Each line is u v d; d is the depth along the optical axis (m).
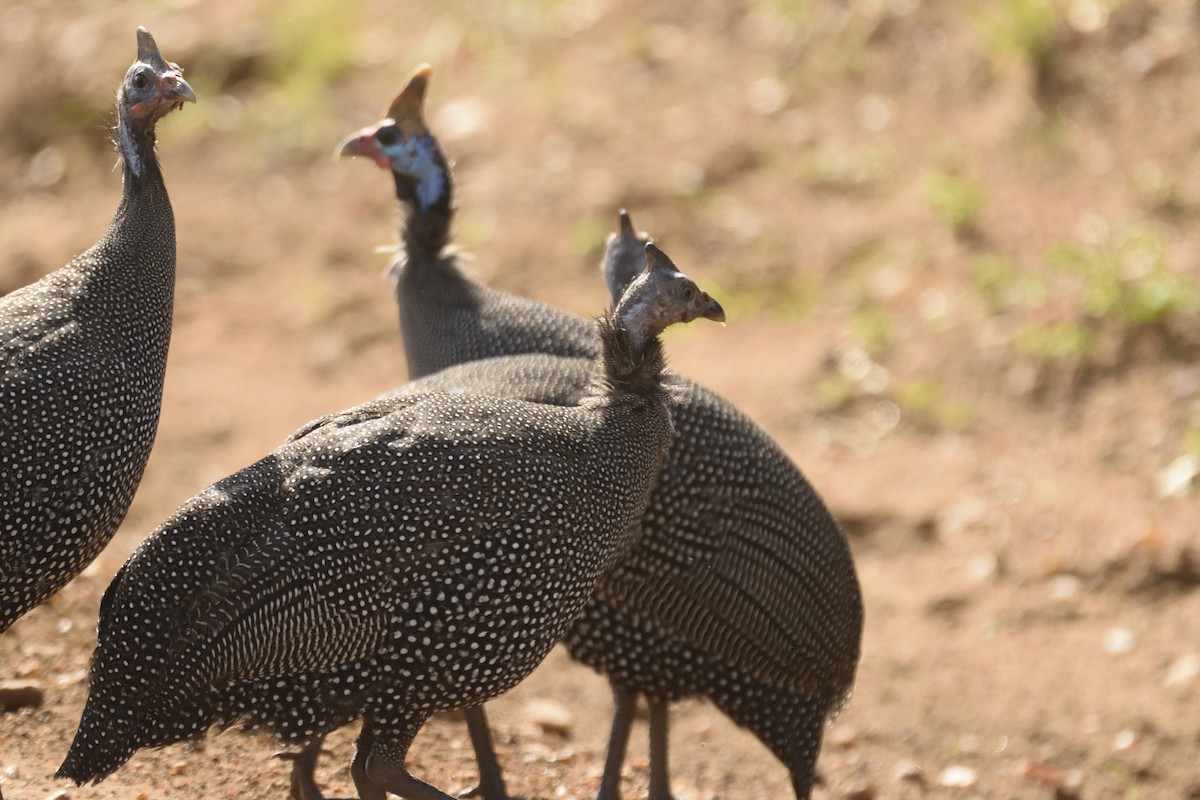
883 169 20.84
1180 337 17.14
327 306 20.61
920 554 15.47
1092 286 17.84
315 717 8.32
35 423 8.46
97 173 23.78
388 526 8.16
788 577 10.16
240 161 23.66
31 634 11.22
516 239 20.77
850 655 10.64
